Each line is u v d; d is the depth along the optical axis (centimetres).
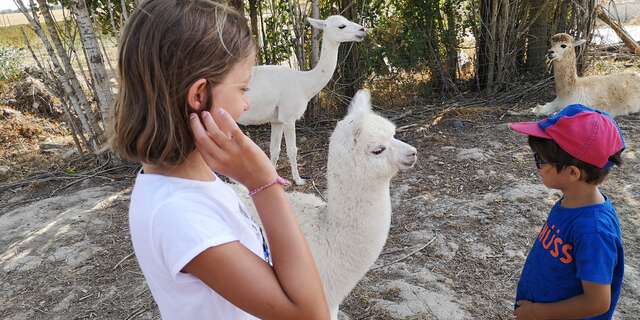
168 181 115
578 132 184
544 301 206
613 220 190
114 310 375
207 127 104
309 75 559
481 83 896
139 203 114
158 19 105
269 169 112
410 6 841
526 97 834
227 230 110
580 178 189
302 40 741
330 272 265
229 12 113
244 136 108
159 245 108
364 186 254
